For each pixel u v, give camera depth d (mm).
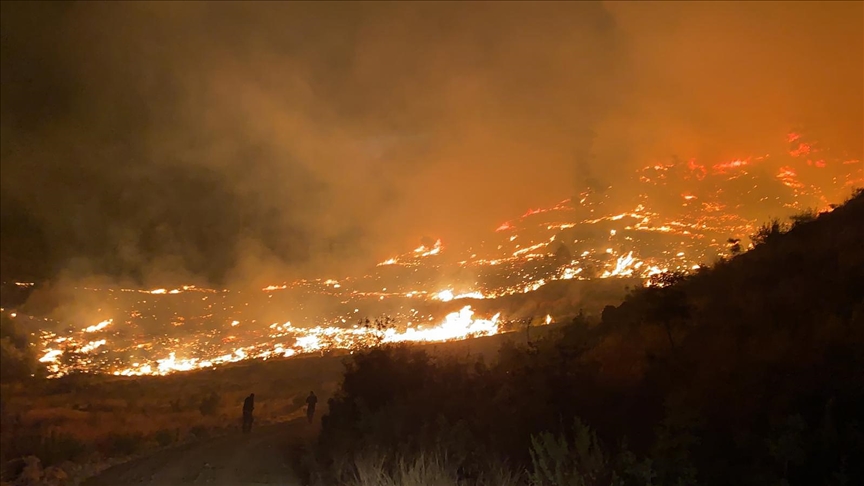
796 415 6758
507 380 13680
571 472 7688
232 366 73938
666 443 7449
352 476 11297
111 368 76000
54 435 25281
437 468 9281
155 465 17047
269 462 15547
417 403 13492
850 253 12688
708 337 11625
